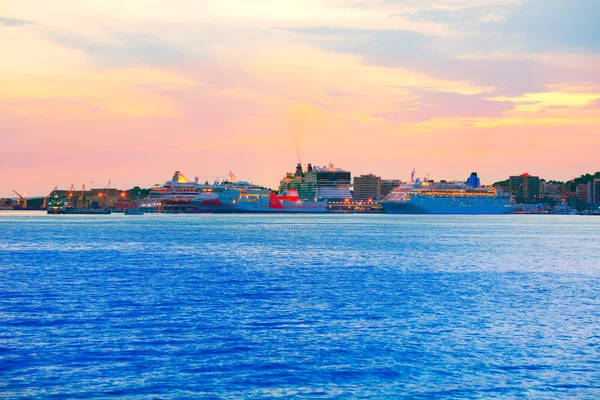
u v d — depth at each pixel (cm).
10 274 12950
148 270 13812
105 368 6175
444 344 7119
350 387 5759
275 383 5831
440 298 10119
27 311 8756
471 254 18762
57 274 12988
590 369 6275
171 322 8100
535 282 12325
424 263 15862
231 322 8131
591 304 9712
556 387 5794
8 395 5475
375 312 8862
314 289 11000
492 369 6259
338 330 7731
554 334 7625
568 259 17488
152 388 5669
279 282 11900
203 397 5484
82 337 7281
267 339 7269
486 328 7912
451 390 5706
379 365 6356
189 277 12612
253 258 16912
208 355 6625
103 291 10600
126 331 7588
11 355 6550
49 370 6097
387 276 13000
